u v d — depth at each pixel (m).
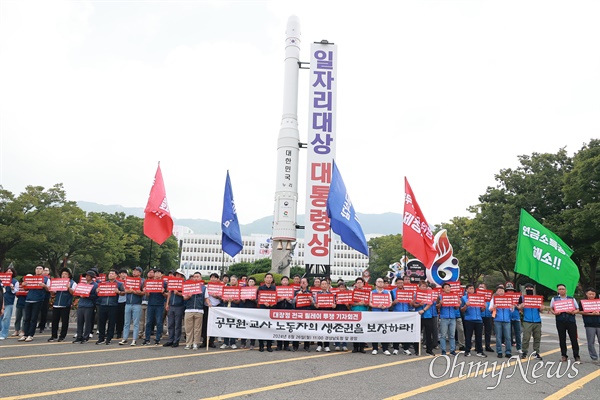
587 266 45.50
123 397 6.51
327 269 25.48
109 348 11.21
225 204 15.52
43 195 46.38
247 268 64.06
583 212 33.59
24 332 12.21
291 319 11.35
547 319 30.55
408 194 13.66
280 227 28.92
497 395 7.33
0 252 44.00
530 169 43.97
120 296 13.72
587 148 36.84
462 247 57.00
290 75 30.30
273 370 8.80
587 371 9.82
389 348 12.50
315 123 26.53
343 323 11.37
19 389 6.84
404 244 13.37
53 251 50.34
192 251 134.38
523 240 12.50
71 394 6.62
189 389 7.07
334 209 14.56
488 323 12.95
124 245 63.56
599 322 11.28
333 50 27.27
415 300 11.85
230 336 11.31
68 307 12.47
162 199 14.06
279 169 29.39
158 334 12.25
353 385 7.69
